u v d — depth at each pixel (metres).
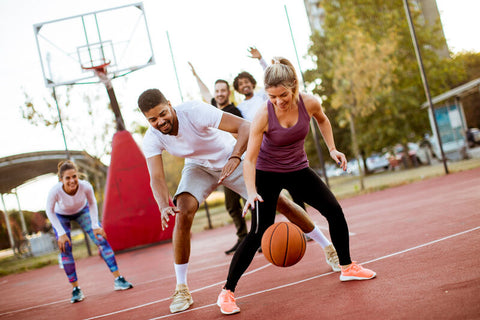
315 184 3.44
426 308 2.47
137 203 11.63
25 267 13.48
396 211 7.77
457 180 11.58
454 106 21.42
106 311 4.21
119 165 11.65
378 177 22.14
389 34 21.70
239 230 6.50
